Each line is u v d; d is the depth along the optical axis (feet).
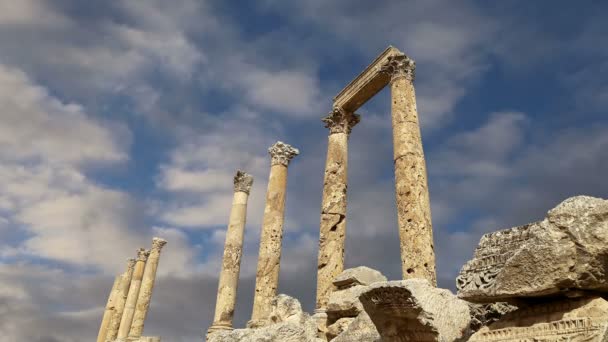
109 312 140.36
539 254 22.20
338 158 68.03
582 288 21.30
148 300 119.96
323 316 51.42
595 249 20.84
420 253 47.11
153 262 124.06
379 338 28.81
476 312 31.71
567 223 21.95
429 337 21.70
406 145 53.52
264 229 72.18
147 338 91.09
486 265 30.96
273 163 78.28
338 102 72.84
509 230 31.40
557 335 21.07
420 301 21.53
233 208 85.15
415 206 49.57
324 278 58.29
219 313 74.84
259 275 68.49
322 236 61.98
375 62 65.31
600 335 19.01
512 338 22.70
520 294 22.70
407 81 58.90
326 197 65.05
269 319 53.72
